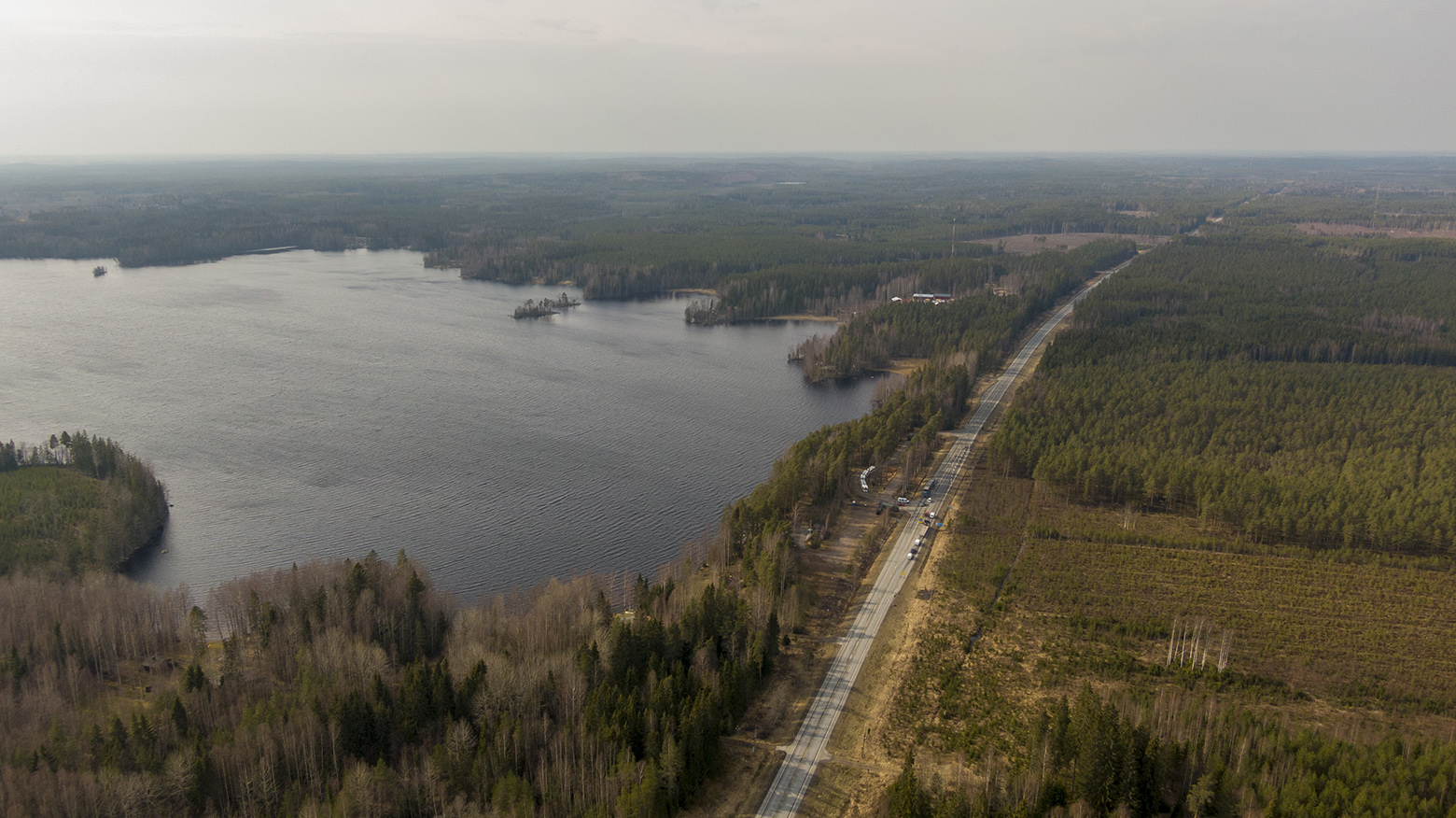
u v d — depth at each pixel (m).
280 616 162.50
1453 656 154.00
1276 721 130.25
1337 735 130.25
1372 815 108.00
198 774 120.75
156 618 167.38
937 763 131.38
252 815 118.75
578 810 118.06
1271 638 159.88
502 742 126.12
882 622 170.12
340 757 129.00
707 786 127.00
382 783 119.69
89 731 127.81
